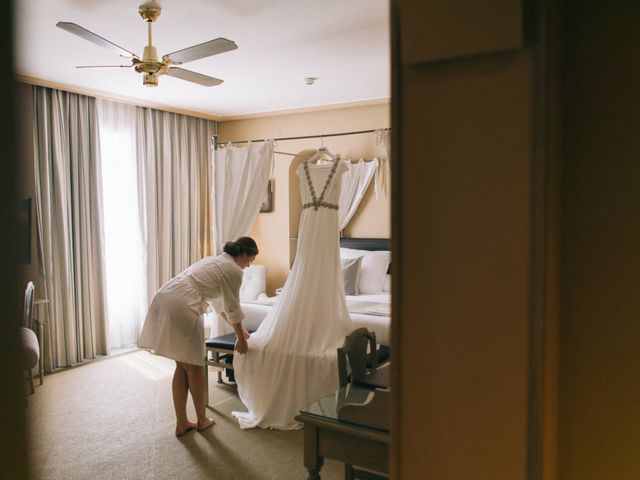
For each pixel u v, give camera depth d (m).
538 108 0.88
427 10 0.92
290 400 3.14
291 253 5.80
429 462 1.02
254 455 2.88
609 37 1.10
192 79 3.38
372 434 1.61
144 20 2.98
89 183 4.86
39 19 3.06
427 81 0.96
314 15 3.03
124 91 4.86
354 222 5.50
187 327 3.06
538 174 0.89
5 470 0.64
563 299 1.18
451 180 0.95
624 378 1.14
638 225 1.11
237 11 2.96
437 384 1.00
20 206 0.61
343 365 2.29
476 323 0.96
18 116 0.60
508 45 0.87
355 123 5.40
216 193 4.27
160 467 2.76
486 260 0.94
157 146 5.48
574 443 1.20
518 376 0.93
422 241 0.99
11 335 0.62
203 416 3.22
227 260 3.20
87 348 4.84
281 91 4.90
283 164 5.82
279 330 3.23
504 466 0.95
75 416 3.48
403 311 1.02
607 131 1.12
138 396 3.88
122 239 5.23
